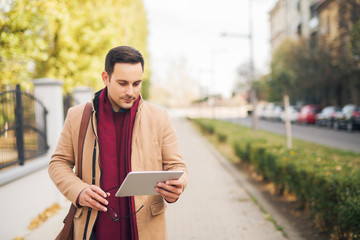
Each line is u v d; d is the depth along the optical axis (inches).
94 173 66.0
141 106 70.1
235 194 260.7
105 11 477.4
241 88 637.9
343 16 560.7
